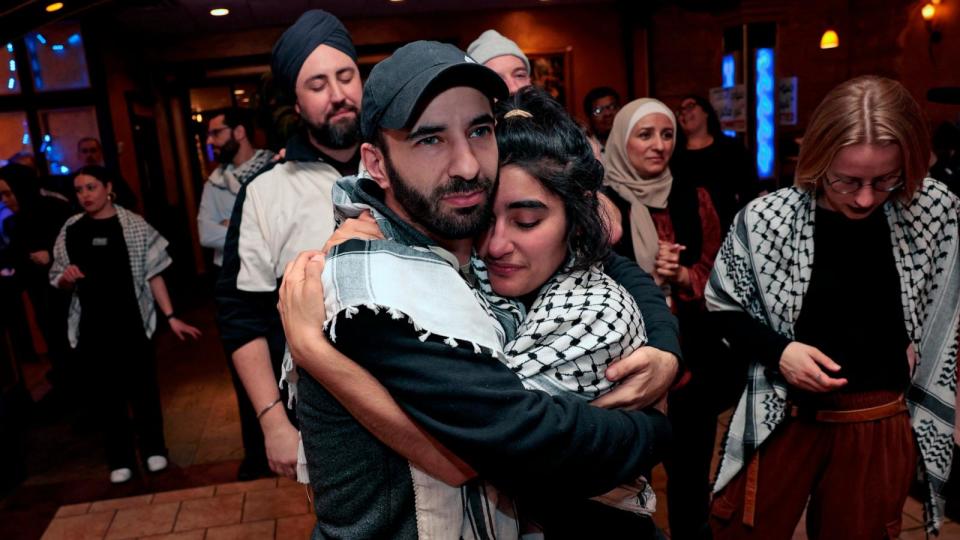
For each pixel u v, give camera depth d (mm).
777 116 5883
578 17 8375
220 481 3186
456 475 844
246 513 2877
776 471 1619
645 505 973
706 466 2152
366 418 813
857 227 1505
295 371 961
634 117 2199
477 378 768
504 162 901
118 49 7332
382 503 854
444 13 8203
